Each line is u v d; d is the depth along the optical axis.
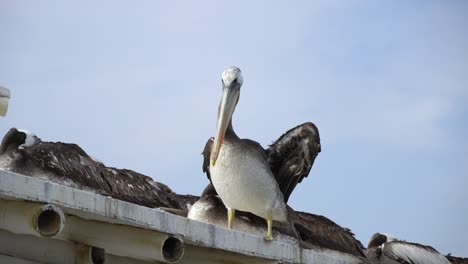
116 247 9.51
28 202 8.07
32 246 9.12
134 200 16.81
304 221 18.58
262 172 12.53
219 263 10.68
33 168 15.46
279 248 11.27
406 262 20.70
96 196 8.61
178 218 9.52
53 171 15.65
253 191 12.48
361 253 19.33
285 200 14.43
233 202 12.71
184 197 18.48
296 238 16.75
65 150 16.14
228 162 12.45
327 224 18.92
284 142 14.12
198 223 9.81
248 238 10.70
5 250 8.83
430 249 20.92
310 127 13.97
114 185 16.69
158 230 9.23
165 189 17.80
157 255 9.38
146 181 17.36
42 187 8.05
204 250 10.55
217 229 10.12
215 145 12.52
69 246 9.55
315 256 12.11
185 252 10.38
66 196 8.29
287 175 14.34
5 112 9.09
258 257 10.93
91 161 16.61
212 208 16.23
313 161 14.20
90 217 8.98
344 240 18.95
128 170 17.19
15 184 7.80
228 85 13.09
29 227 8.16
